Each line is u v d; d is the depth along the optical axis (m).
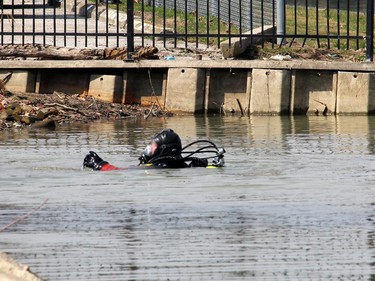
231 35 62.22
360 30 75.19
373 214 31.08
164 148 39.88
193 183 36.38
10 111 55.47
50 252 27.05
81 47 63.88
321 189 35.12
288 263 25.95
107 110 59.78
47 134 51.53
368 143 46.78
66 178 37.78
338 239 28.16
